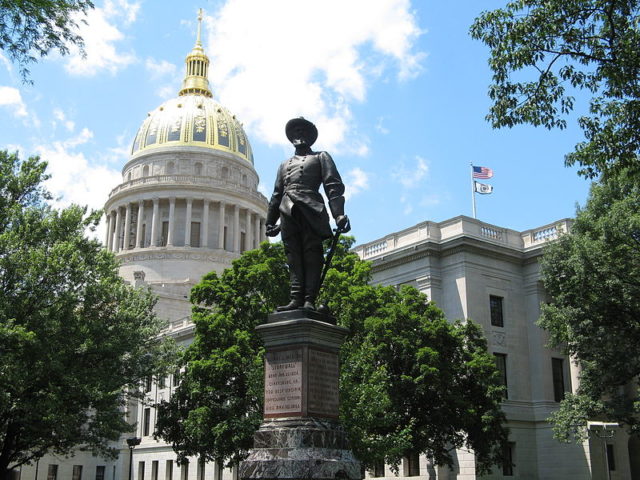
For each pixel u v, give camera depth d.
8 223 36.84
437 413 35.72
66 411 35.16
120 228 109.31
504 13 18.70
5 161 39.19
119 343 36.75
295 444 11.28
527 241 56.47
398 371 37.00
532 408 52.31
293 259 13.22
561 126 19.03
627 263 33.53
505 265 54.50
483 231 54.44
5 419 35.44
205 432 34.72
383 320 35.41
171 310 91.00
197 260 101.81
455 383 38.06
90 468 85.19
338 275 35.78
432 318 38.94
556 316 37.16
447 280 52.94
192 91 124.94
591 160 20.03
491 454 45.78
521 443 50.59
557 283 37.50
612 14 18.09
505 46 18.59
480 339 40.75
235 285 37.47
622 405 35.38
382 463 35.16
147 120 118.38
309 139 14.12
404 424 36.06
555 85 18.69
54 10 14.73
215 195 107.25
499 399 37.88
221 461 37.28
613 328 34.75
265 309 35.91
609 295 33.78
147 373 39.34
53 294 35.41
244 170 115.56
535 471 50.78
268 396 12.15
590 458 48.47
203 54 128.00
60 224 37.38
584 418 36.47
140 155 112.38
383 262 56.09
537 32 18.30
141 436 79.75
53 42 15.10
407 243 55.66
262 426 11.93
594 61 18.59
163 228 107.06
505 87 18.95
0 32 14.68
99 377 35.50
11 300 33.72
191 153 110.81
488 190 58.44
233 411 33.81
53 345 33.53
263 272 36.06
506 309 53.47
